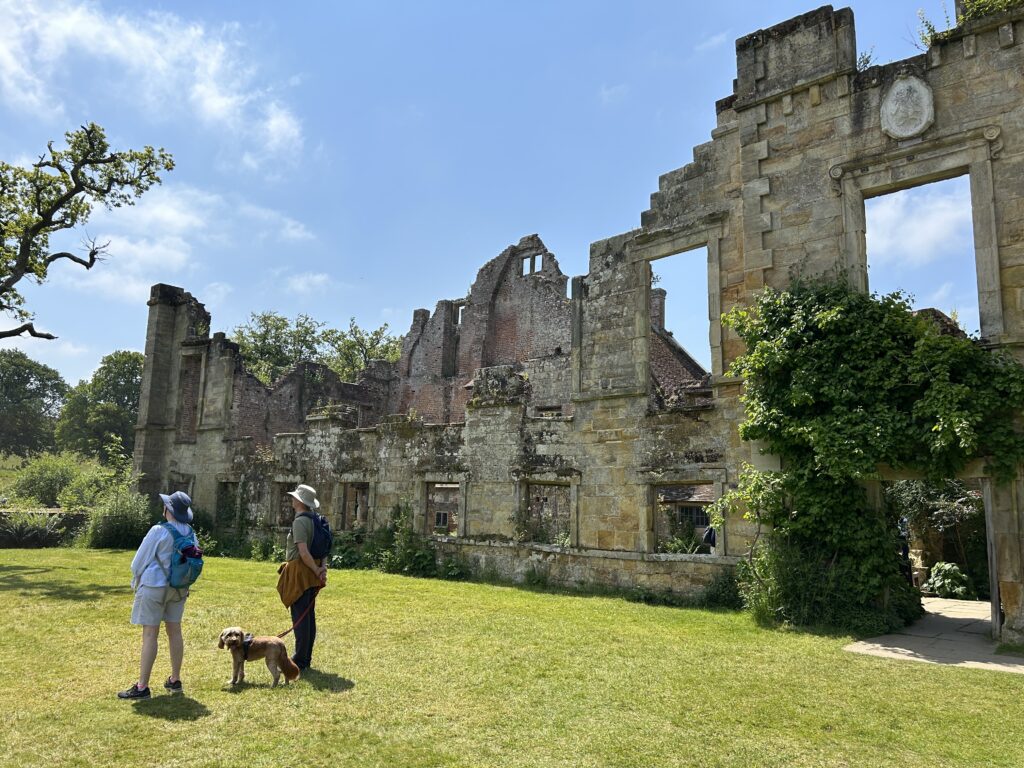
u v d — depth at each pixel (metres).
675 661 8.49
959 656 9.11
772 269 13.78
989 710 6.61
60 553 22.17
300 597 7.68
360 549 21.03
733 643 9.73
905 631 11.01
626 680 7.52
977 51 12.09
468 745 5.50
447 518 28.41
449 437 19.70
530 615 11.78
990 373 10.77
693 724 6.11
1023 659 8.98
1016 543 10.23
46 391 80.38
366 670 7.68
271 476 24.98
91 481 29.00
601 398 16.83
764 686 7.38
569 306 37.06
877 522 11.50
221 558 22.95
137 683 6.59
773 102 14.27
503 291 40.59
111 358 67.62
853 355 11.85
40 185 24.11
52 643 8.93
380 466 21.41
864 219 13.12
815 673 7.99
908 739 5.80
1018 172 11.45
